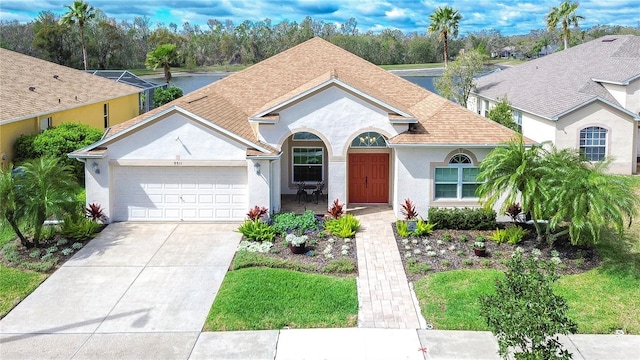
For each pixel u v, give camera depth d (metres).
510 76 43.03
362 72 27.89
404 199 22.42
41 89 32.28
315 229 21.33
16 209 18.83
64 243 19.91
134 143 22.11
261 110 23.92
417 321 14.66
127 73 49.16
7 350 13.40
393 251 19.42
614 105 28.52
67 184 20.00
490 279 16.75
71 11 70.38
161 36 110.50
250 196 22.16
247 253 18.92
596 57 36.00
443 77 45.62
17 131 27.55
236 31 118.56
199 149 22.14
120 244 20.20
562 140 28.91
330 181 23.30
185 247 19.92
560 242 19.73
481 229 21.38
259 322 14.56
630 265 17.95
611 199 17.08
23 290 16.53
